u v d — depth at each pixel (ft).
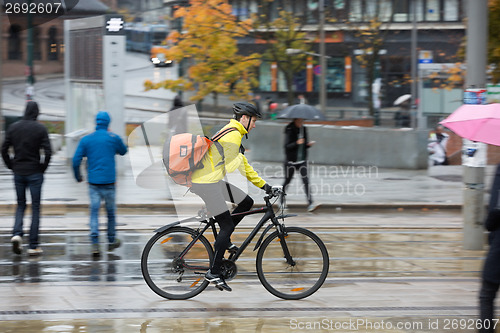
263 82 261.65
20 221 69.72
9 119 197.98
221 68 180.75
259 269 52.42
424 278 61.05
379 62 255.50
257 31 204.44
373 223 95.91
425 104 237.25
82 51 148.36
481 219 75.31
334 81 254.06
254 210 51.90
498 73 113.60
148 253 52.08
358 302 51.78
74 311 48.16
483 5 72.38
